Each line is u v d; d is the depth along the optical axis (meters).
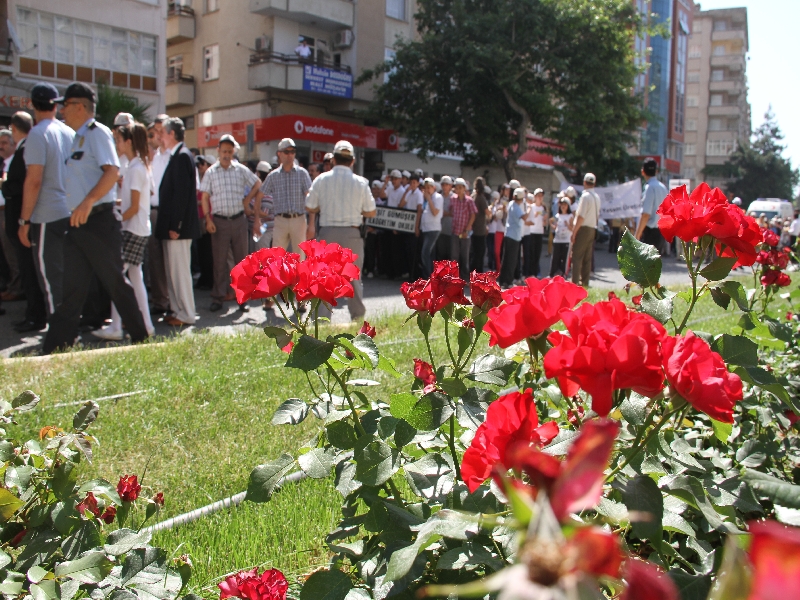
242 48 30.70
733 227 1.80
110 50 25.52
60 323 6.07
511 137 28.95
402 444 1.71
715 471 2.19
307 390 4.66
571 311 1.15
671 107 74.31
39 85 6.43
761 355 3.48
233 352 5.78
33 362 5.23
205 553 2.65
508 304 1.43
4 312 8.19
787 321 4.00
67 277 6.01
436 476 1.77
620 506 1.32
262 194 9.31
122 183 6.89
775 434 2.88
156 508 2.36
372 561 1.64
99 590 1.75
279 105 30.12
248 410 4.32
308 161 29.64
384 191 14.27
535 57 26.62
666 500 1.58
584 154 30.38
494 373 1.84
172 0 32.53
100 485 2.09
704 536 2.08
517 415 1.17
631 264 1.95
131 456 3.60
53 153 6.36
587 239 11.18
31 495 2.04
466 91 27.14
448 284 1.82
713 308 8.45
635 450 1.39
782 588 0.37
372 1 31.48
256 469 1.83
